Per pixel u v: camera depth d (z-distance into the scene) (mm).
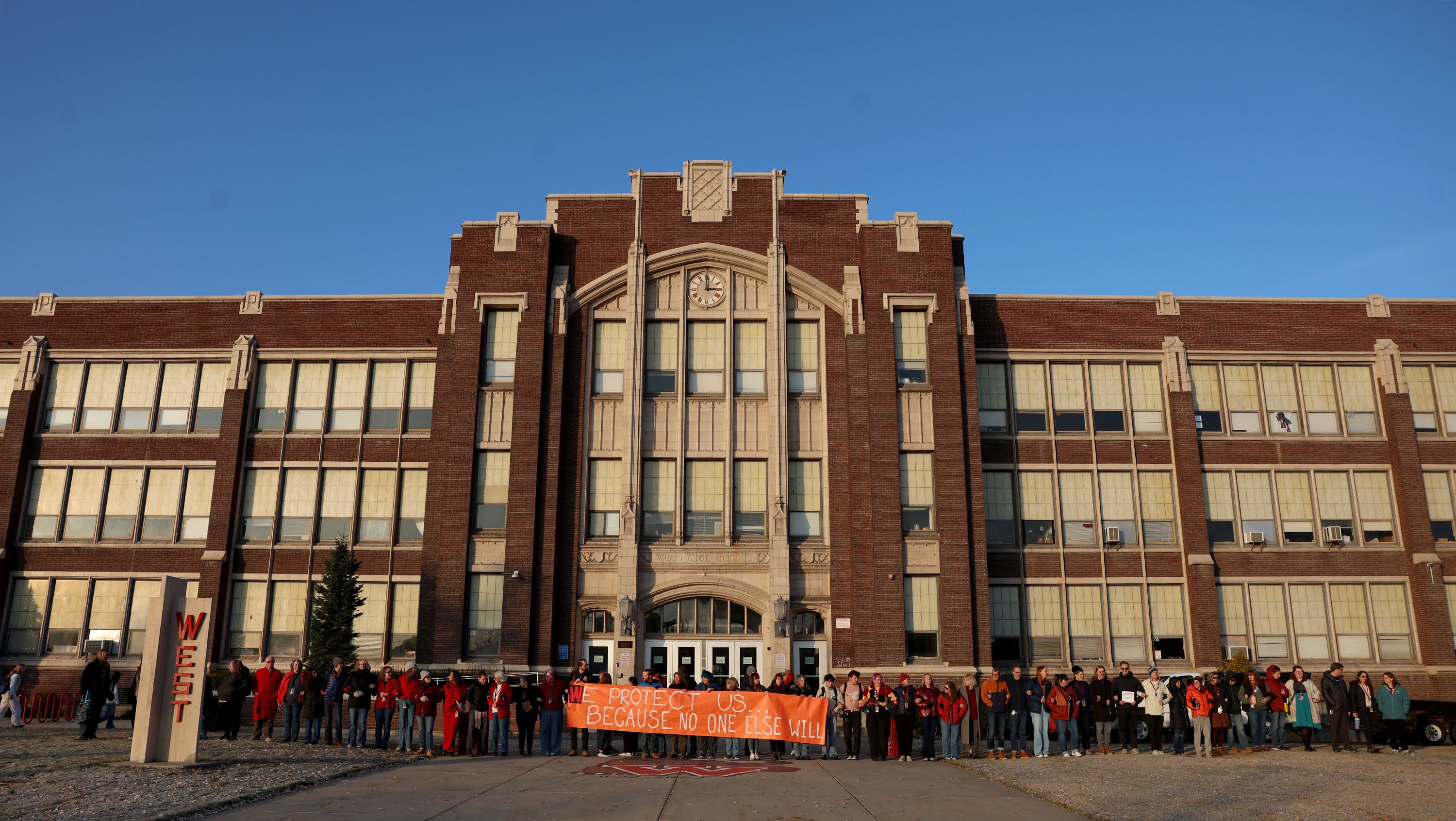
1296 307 35625
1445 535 34094
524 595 30516
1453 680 32281
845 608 31172
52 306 35844
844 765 20250
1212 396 34969
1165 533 33812
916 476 32031
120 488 34625
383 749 21906
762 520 32125
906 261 33344
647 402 32969
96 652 32875
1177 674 29797
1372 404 35250
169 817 12922
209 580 32875
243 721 29281
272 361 35375
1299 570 33688
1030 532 33688
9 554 33688
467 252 33438
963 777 18312
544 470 31828
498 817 13398
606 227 34281
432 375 35062
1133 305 35375
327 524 33969
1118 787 16656
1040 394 34750
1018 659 32625
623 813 13828
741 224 34312
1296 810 14617
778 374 32875
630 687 21672
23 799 13891
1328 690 23422
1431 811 14719
